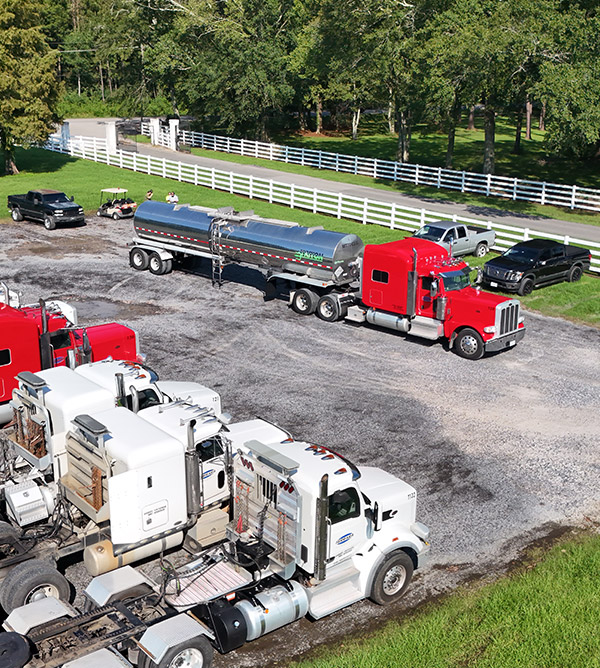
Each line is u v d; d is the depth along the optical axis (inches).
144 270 1205.7
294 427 682.8
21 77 1923.0
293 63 2517.2
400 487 460.8
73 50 3762.3
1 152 2332.7
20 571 398.0
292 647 407.5
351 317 969.5
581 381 803.4
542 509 557.3
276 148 2394.2
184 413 467.5
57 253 1295.5
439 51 1571.1
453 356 874.8
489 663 390.6
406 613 437.4
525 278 1078.4
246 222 1063.0
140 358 746.2
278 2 2588.6
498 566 485.7
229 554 422.3
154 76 2851.9
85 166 2146.9
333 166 2175.2
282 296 1101.7
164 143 2541.8
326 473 406.9
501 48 1459.2
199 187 1856.5
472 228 1302.9
